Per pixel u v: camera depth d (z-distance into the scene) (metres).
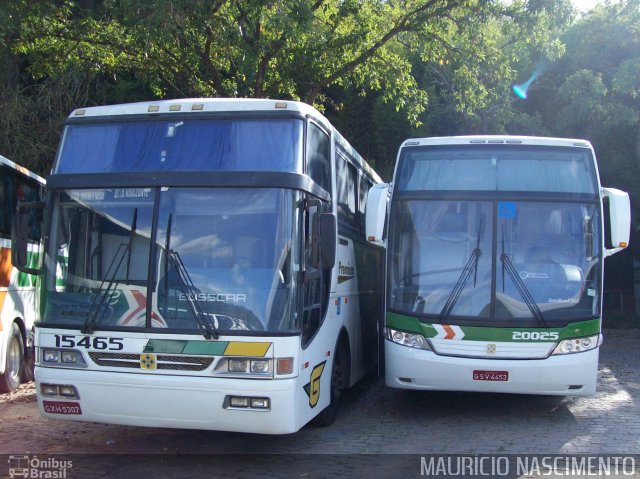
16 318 10.55
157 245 6.68
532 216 8.59
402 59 17.72
